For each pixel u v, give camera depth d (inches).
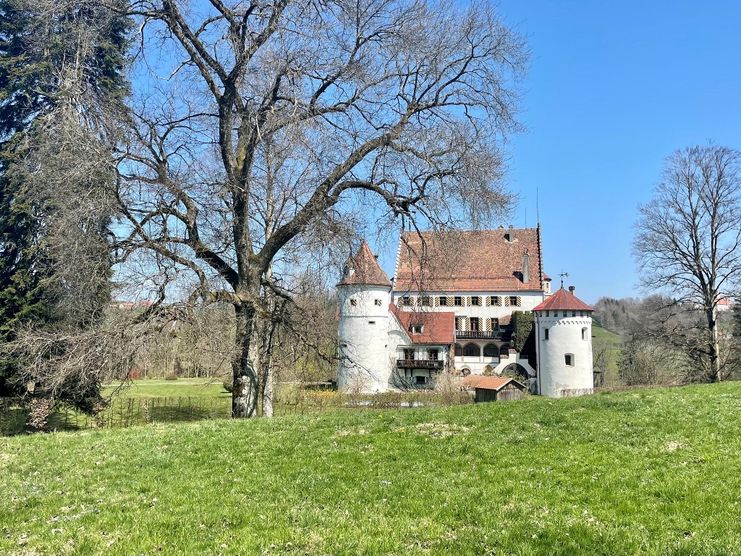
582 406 606.2
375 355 2047.2
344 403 1472.7
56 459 463.8
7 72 937.5
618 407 590.2
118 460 450.9
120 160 646.5
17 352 796.6
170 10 690.8
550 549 253.8
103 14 700.0
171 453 465.7
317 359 920.3
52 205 733.3
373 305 2059.5
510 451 429.1
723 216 1573.6
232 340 717.9
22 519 328.2
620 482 343.3
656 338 1653.5
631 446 429.4
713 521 275.4
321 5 702.5
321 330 888.9
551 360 2190.0
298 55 676.1
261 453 456.4
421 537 276.5
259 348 858.1
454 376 2075.5
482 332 2556.6
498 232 2775.6
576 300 2204.7
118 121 658.8
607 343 3430.1
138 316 633.6
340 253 714.2
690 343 1601.9
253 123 706.8
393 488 353.7
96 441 528.7
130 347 599.2
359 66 719.7
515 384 1694.1
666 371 2017.7
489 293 2583.7
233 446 482.9
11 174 789.9
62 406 890.7
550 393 2181.3
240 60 700.7
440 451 438.6
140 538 284.2
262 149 759.7
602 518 288.4
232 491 359.6
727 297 1571.1
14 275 858.1
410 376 2269.9
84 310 668.7
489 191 737.0
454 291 2603.3
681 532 267.0
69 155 598.5
